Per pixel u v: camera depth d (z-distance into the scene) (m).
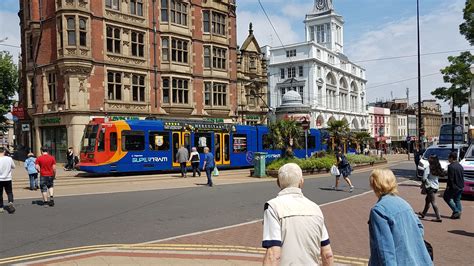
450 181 10.61
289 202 3.34
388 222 3.28
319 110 63.62
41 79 31.00
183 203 13.15
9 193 11.40
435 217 10.90
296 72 64.62
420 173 20.81
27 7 32.62
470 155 15.93
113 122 22.95
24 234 8.72
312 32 81.00
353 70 79.31
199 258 6.84
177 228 9.37
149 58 32.84
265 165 24.47
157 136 24.66
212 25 37.75
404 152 87.12
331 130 35.59
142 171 25.05
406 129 98.88
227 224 9.84
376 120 87.75
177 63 34.34
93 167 22.23
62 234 8.73
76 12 27.94
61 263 6.51
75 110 27.95
